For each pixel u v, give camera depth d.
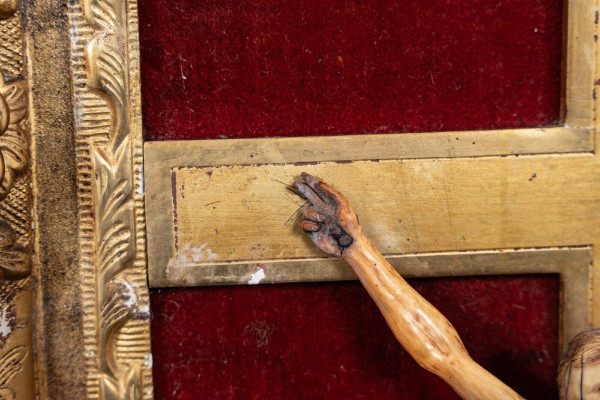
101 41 0.34
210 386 0.36
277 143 0.35
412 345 0.33
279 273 0.35
